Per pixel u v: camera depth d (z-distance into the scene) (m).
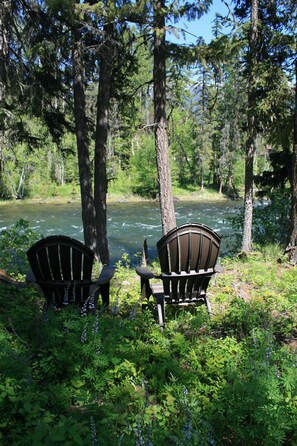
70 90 10.41
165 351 2.94
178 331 3.53
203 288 3.94
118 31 9.22
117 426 2.14
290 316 4.00
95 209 10.42
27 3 8.71
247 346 3.01
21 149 34.81
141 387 2.57
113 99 11.63
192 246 3.59
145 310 3.76
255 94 9.90
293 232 7.05
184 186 50.44
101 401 2.46
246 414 2.18
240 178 48.56
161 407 2.33
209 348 3.05
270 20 10.28
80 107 9.49
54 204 39.44
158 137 9.27
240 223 11.80
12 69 8.86
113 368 2.67
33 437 1.68
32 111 9.55
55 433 1.71
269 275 6.05
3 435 1.98
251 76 9.59
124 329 3.16
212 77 9.54
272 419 2.03
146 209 34.91
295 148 7.04
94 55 9.95
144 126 9.29
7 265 6.44
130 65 10.55
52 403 2.27
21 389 2.30
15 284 4.88
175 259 3.66
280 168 12.17
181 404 2.25
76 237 20.70
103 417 2.15
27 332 3.22
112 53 9.36
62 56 9.28
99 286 3.90
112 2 7.69
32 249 3.52
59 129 10.84
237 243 12.05
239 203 40.81
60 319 3.24
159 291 4.08
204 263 3.73
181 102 10.61
